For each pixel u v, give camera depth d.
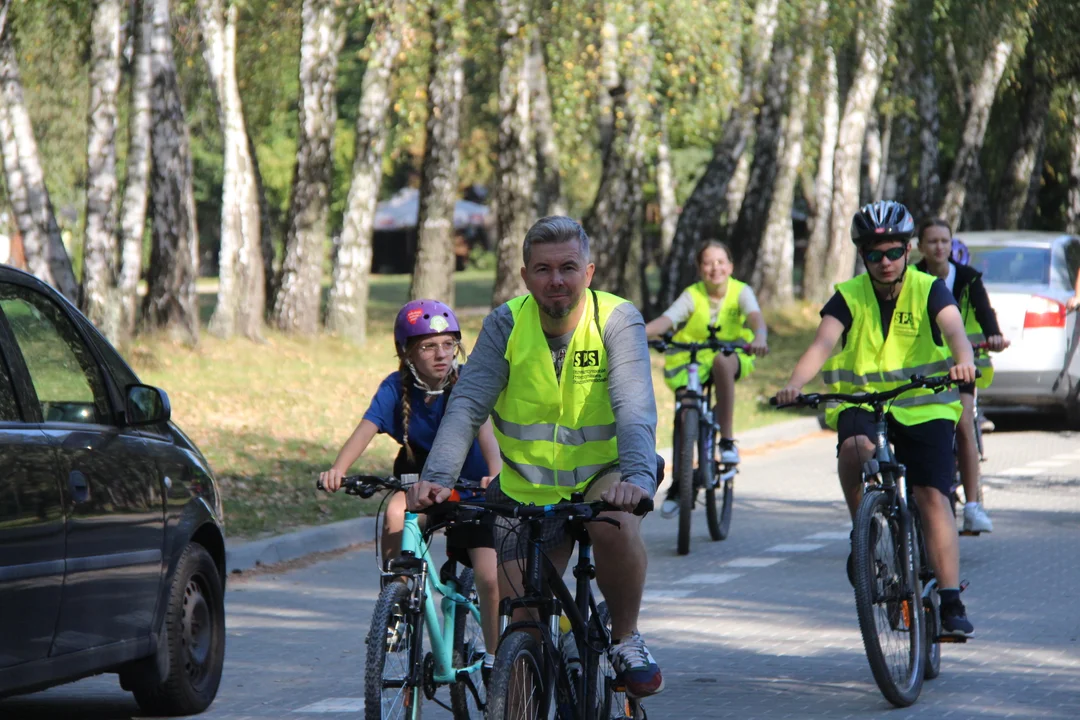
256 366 65.94
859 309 20.94
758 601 26.86
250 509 36.72
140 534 18.59
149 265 67.38
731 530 35.41
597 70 71.81
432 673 16.27
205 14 73.19
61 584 16.67
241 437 47.69
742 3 75.75
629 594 14.71
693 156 174.00
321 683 21.50
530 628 13.92
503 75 80.31
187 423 49.94
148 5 63.19
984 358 29.11
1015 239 55.69
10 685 15.66
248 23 91.44
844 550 32.28
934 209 111.44
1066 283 54.28
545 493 14.78
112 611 17.84
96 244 58.03
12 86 58.59
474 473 18.00
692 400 32.78
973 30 97.38
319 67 76.25
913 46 99.00
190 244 67.75
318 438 48.75
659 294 94.75
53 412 17.48
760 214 102.38
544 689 13.88
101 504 17.66
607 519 13.54
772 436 54.81
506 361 14.72
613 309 14.60
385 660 15.09
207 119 104.88
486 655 16.22
